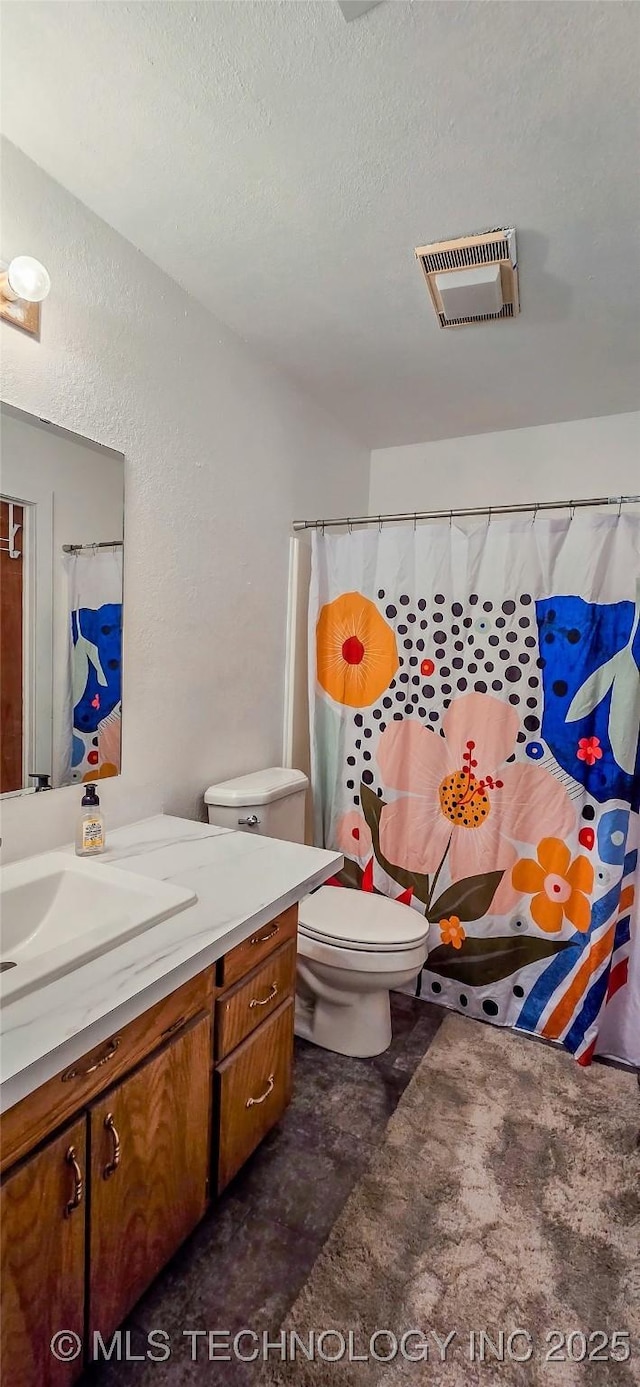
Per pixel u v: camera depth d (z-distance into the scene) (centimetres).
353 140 125
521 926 209
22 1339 85
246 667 216
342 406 257
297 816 215
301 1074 184
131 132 124
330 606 236
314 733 240
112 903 124
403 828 227
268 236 154
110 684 159
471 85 112
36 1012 84
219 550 198
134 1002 90
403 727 225
